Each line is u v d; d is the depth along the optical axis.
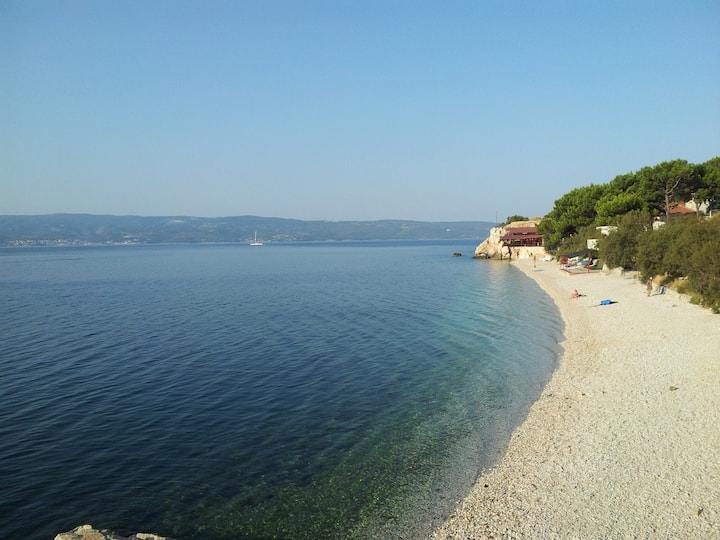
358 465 17.56
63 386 26.64
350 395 25.06
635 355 28.28
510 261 131.75
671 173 73.12
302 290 73.00
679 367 24.97
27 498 15.63
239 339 38.28
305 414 22.55
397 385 26.47
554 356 30.73
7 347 35.91
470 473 16.59
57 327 43.94
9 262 161.62
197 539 13.60
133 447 19.23
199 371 29.45
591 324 38.84
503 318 45.34
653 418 19.12
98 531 12.56
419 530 13.64
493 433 19.66
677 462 15.61
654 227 63.62
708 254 35.88
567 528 12.92
